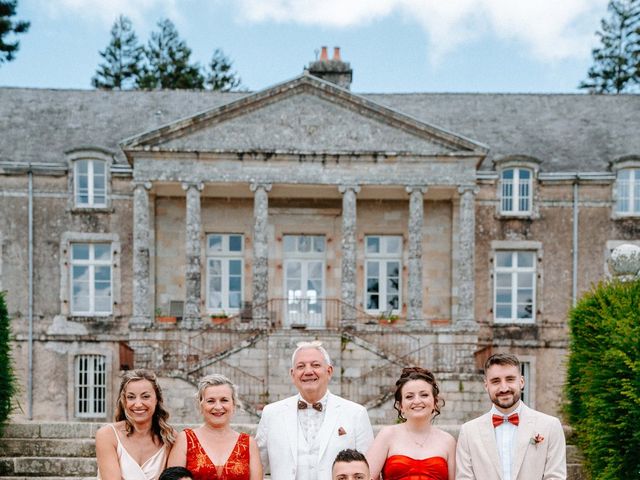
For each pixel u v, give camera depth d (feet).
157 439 24.80
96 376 85.97
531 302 87.97
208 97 100.22
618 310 35.76
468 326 79.46
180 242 87.86
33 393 84.64
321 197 88.63
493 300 87.66
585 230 87.86
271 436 25.02
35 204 86.79
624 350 33.42
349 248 80.12
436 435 24.52
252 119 81.15
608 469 33.60
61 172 86.94
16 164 85.92
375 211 88.84
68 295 86.33
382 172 81.05
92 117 95.09
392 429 24.48
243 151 79.82
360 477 21.33
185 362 76.33
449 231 88.38
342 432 24.73
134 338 78.23
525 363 86.43
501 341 86.33
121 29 170.09
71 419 84.48
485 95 101.50
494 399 24.06
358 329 78.79
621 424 32.81
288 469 24.53
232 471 23.75
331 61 94.79
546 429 24.09
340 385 72.69
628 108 98.58
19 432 39.34
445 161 81.15
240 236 89.35
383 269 89.15
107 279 87.71
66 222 86.94
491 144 92.79
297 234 89.35
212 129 80.74
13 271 85.76
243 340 74.74
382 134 81.35
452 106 99.19
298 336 74.18
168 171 80.18
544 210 88.22
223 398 24.20
